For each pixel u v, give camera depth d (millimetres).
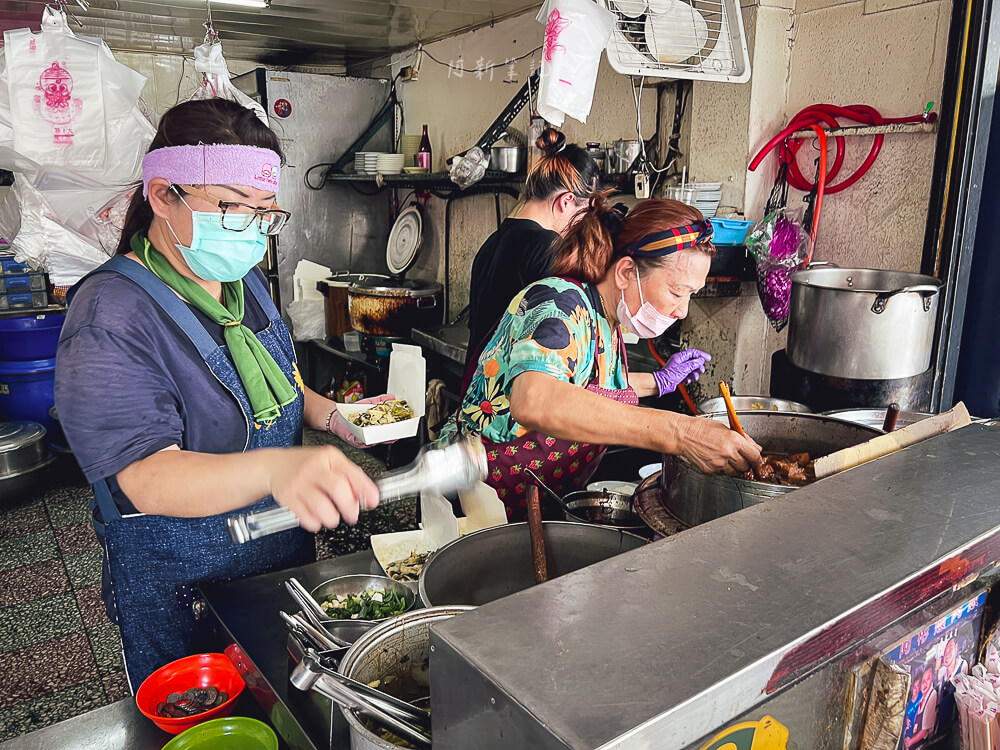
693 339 3096
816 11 2588
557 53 2184
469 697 549
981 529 732
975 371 2342
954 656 822
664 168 3102
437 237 4980
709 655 543
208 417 1354
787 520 749
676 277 1458
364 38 4828
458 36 4453
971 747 796
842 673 671
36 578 3166
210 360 1339
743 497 1066
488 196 4355
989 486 829
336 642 993
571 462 1610
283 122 5078
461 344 3629
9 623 2828
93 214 2523
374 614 1172
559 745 463
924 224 2330
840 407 1944
